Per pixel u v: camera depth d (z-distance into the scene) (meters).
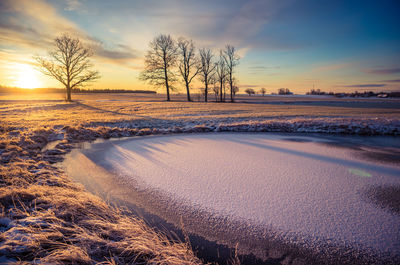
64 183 4.73
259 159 7.35
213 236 3.18
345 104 53.22
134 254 2.46
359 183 5.19
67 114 22.05
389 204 4.12
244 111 25.70
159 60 45.19
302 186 5.00
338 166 6.57
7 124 12.97
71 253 2.22
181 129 13.83
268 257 2.76
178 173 5.90
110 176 5.63
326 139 11.26
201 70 48.03
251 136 12.10
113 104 36.28
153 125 15.30
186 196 4.48
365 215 3.72
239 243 3.03
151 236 2.95
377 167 6.47
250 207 4.02
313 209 3.94
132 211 3.85
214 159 7.33
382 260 2.69
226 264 2.62
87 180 5.34
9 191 3.65
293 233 3.24
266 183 5.20
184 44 46.06
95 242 2.56
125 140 10.80
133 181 5.30
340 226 3.40
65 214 3.18
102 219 3.25
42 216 3.02
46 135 10.45
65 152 8.12
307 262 2.68
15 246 2.27
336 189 4.84
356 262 2.67
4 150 6.94
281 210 3.91
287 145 9.71
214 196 4.49
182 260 2.44
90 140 10.67
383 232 3.24
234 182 5.26
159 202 4.21
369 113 24.48
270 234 3.22
